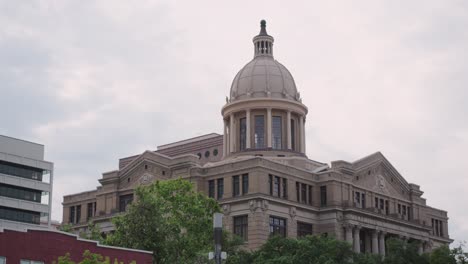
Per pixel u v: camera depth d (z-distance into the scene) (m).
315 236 84.69
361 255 85.25
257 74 121.56
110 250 64.19
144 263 66.94
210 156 135.25
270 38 127.94
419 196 123.12
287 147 117.25
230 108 119.81
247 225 97.06
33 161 124.12
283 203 99.75
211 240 79.69
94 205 119.69
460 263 94.56
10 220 118.38
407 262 91.69
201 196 82.75
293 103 119.31
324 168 110.00
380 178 116.00
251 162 99.06
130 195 112.00
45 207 123.94
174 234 77.88
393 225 114.25
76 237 61.66
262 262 79.31
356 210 106.19
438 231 132.75
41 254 58.72
